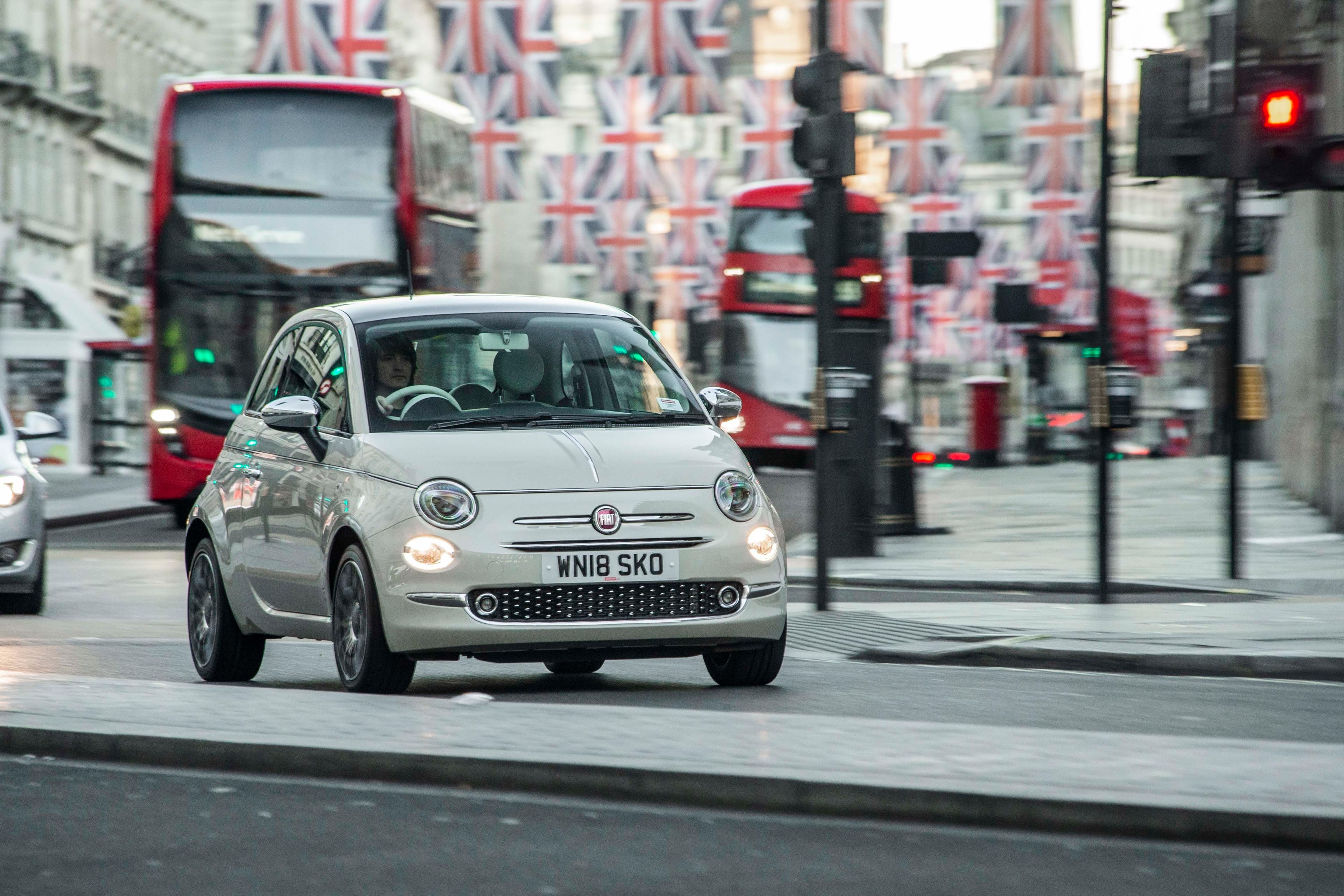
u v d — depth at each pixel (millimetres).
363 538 27250
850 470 59625
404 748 21859
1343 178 43000
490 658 27125
